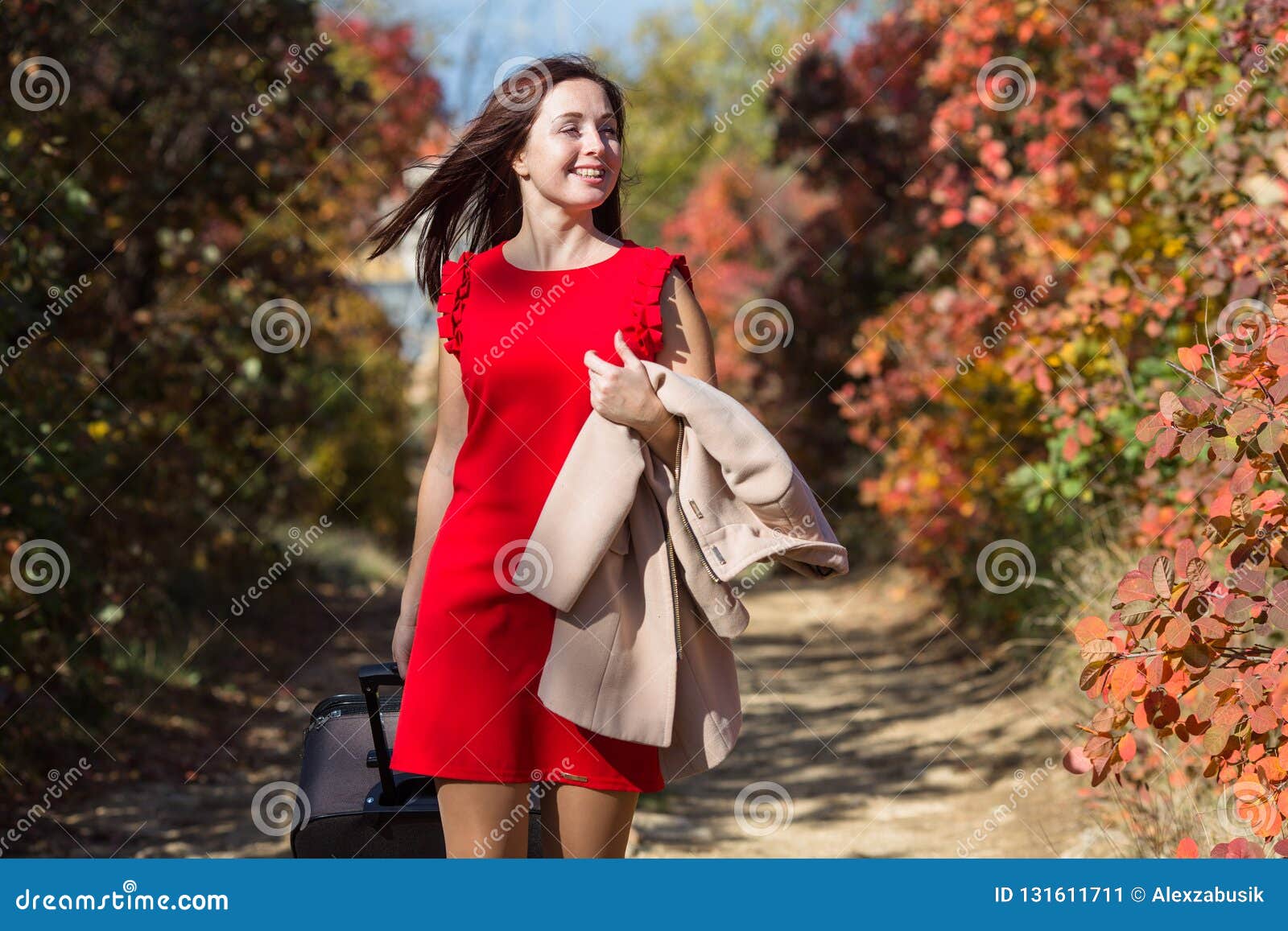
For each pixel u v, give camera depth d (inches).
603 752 128.0
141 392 421.7
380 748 144.8
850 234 661.9
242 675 454.3
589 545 126.1
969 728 371.2
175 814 292.2
